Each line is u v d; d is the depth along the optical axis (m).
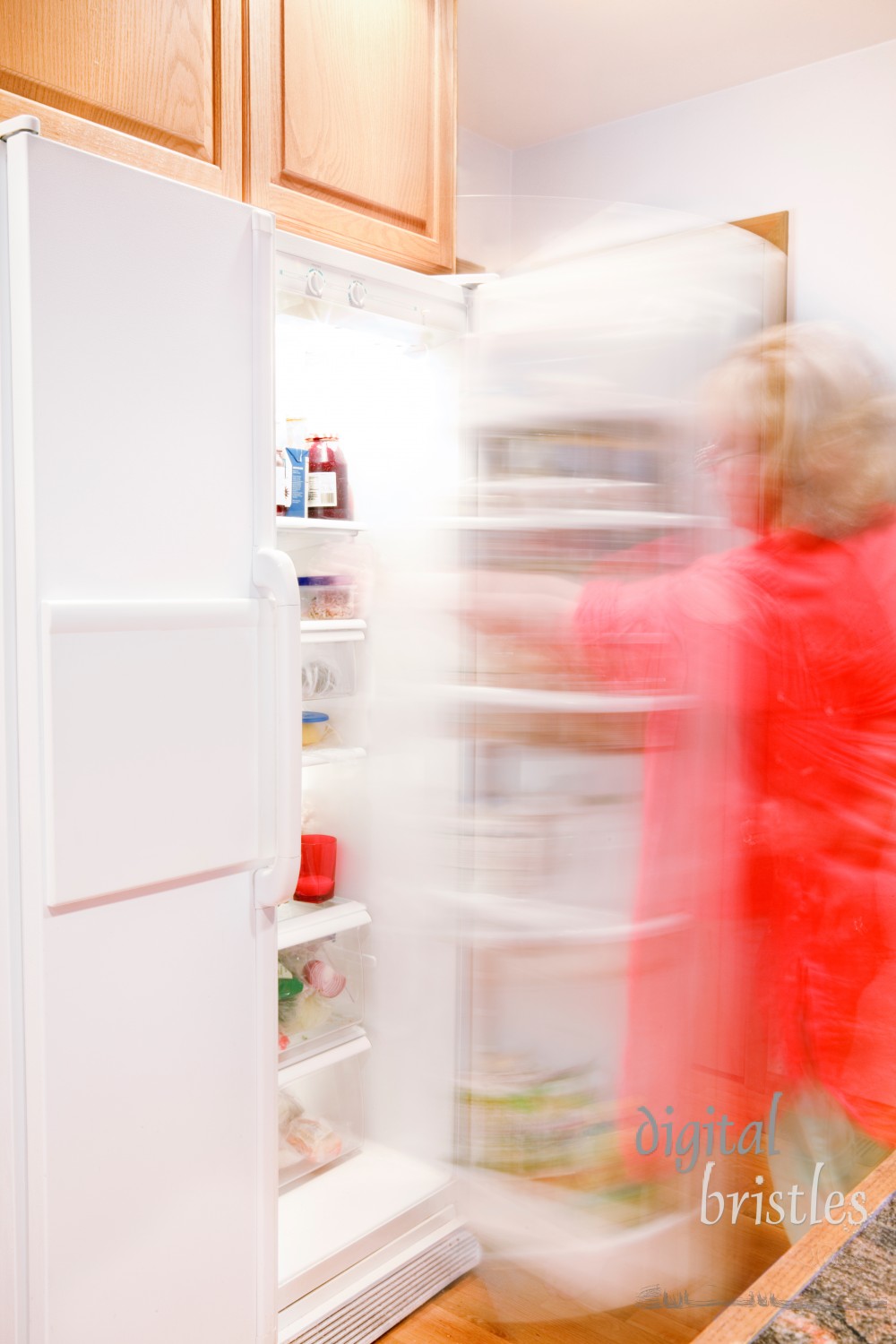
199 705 1.21
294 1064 1.51
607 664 1.21
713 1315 1.30
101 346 1.11
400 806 1.44
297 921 1.50
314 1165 1.63
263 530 1.30
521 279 1.24
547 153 2.74
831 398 1.13
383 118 1.64
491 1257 1.41
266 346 1.29
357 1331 1.48
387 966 1.53
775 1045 1.23
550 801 1.26
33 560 1.06
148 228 1.15
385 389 1.43
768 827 1.20
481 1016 1.37
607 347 1.19
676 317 1.18
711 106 2.43
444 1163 1.51
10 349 1.07
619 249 1.20
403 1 1.67
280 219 1.47
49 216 1.05
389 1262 1.55
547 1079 1.33
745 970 1.23
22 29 1.17
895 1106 1.20
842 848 1.18
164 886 1.20
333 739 1.52
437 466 1.30
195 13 1.35
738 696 1.18
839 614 1.14
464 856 1.34
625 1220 1.31
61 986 1.11
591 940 1.26
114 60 1.26
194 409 1.21
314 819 1.62
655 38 2.15
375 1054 1.58
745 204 2.40
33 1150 1.12
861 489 1.12
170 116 1.32
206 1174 1.27
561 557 1.21
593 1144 1.31
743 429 1.15
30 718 1.08
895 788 1.16
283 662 1.27
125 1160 1.18
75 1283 1.14
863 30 2.12
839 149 2.25
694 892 1.22
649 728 1.21
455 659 1.30
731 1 2.00
